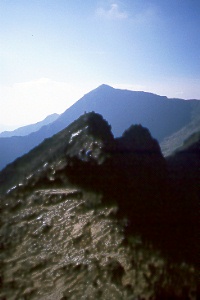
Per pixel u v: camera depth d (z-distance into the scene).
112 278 9.57
